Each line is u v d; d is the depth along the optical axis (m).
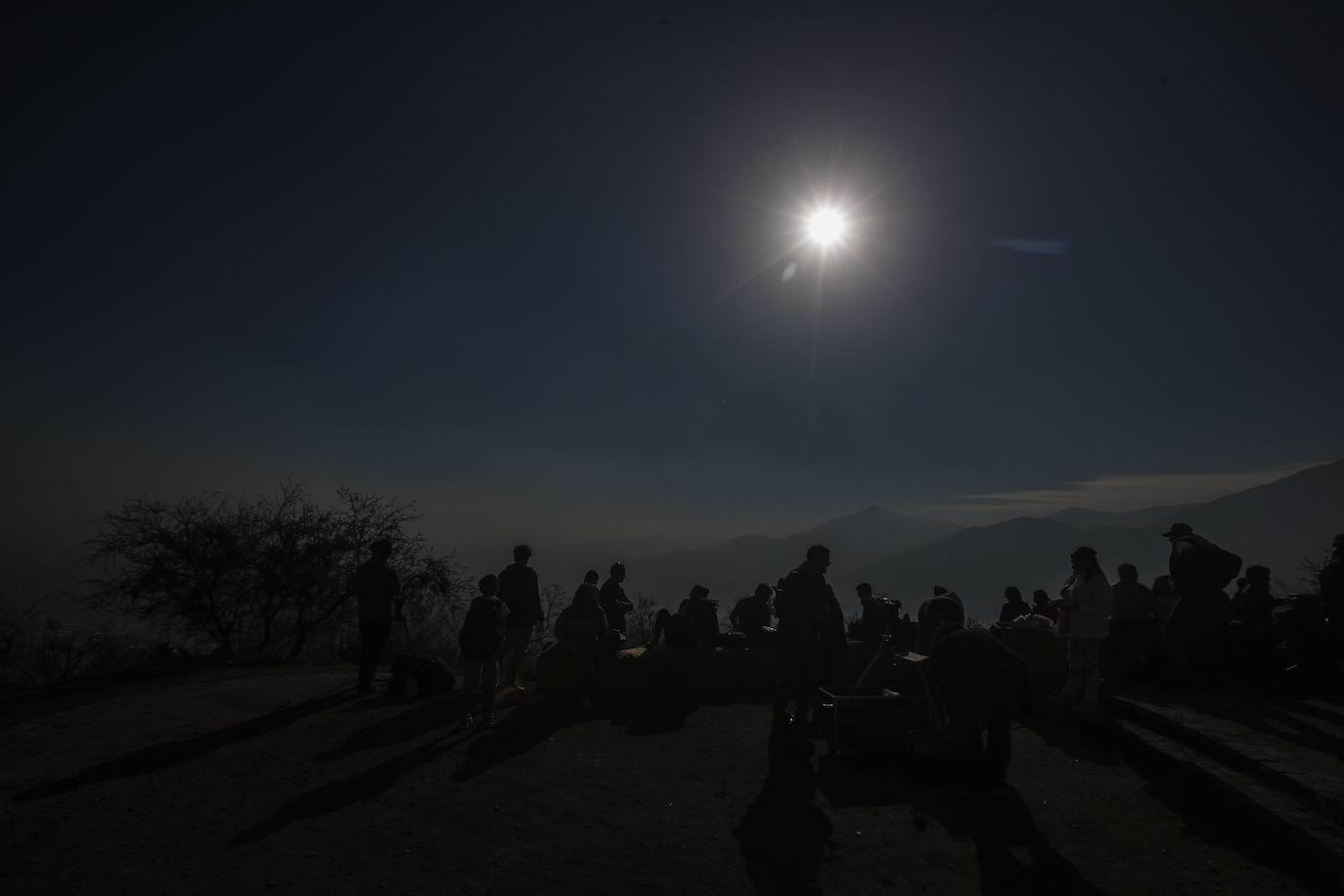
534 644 12.36
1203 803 5.87
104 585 15.93
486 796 6.21
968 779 6.43
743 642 11.74
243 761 7.06
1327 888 4.40
